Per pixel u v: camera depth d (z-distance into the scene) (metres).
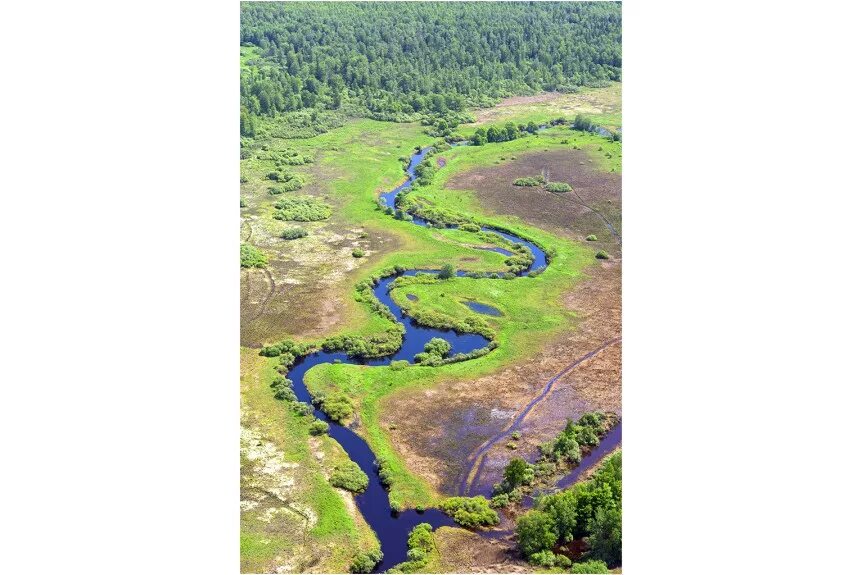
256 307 125.38
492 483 91.31
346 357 114.88
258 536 83.62
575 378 109.62
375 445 97.00
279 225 151.88
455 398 105.38
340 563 81.06
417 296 128.88
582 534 82.94
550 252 142.38
